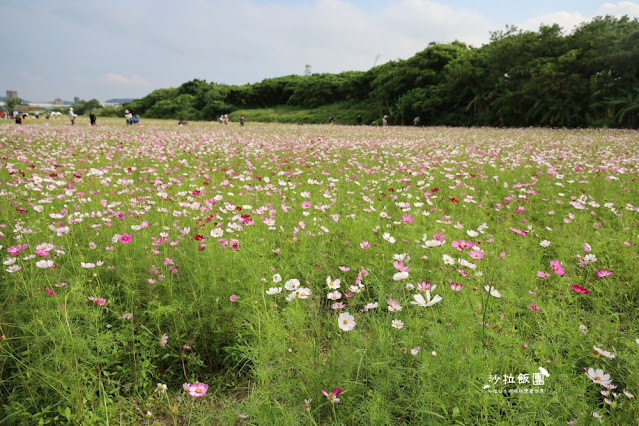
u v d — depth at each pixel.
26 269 2.39
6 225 3.26
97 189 4.98
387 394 1.71
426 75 35.44
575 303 2.42
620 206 4.51
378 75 43.00
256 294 2.34
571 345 1.88
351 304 2.37
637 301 2.54
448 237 3.40
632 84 22.34
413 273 2.80
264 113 63.62
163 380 2.02
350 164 7.84
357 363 1.86
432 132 20.70
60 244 2.99
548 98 24.78
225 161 8.25
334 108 55.34
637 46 20.92
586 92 23.95
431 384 1.64
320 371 1.79
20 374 1.71
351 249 3.20
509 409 1.60
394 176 6.70
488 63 29.25
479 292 2.39
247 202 4.61
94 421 1.59
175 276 2.60
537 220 4.48
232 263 2.61
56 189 4.71
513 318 2.19
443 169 7.31
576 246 3.21
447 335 1.88
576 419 1.49
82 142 11.02
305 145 11.59
